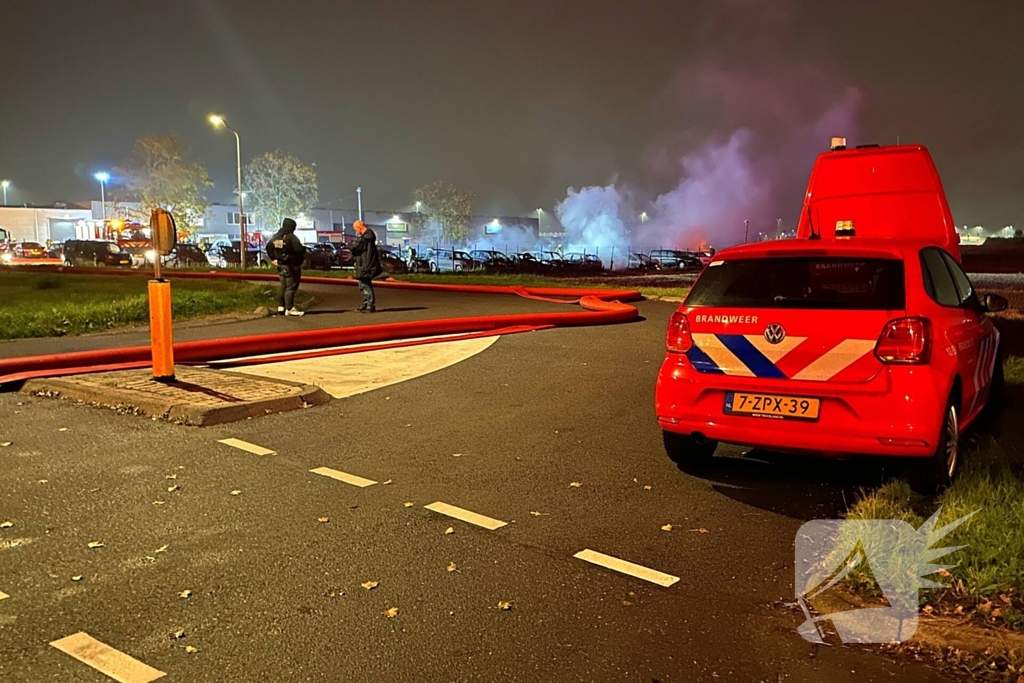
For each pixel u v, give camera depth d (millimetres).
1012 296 16625
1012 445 5918
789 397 4887
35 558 4137
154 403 7094
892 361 4637
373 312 16484
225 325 14273
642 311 17406
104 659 3184
